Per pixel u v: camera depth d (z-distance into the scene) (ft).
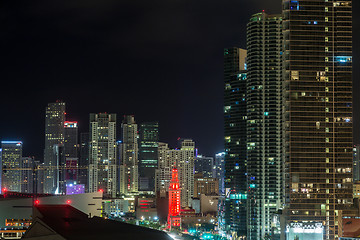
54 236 630.74
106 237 608.60
